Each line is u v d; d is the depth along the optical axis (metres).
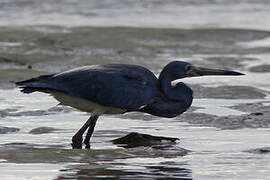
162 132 12.76
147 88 12.14
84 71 12.07
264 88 17.53
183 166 10.14
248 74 20.12
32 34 27.42
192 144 11.77
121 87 11.97
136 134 12.27
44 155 10.84
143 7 39.62
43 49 24.20
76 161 10.48
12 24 31.28
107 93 11.91
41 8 37.53
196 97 16.20
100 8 38.72
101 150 11.32
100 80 11.95
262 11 38.91
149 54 24.38
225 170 9.90
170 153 11.08
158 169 9.95
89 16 35.62
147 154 11.02
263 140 11.99
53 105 15.12
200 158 10.70
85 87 11.91
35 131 12.77
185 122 13.66
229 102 15.59
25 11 36.47
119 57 23.27
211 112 14.42
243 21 34.78
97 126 13.31
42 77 11.91
